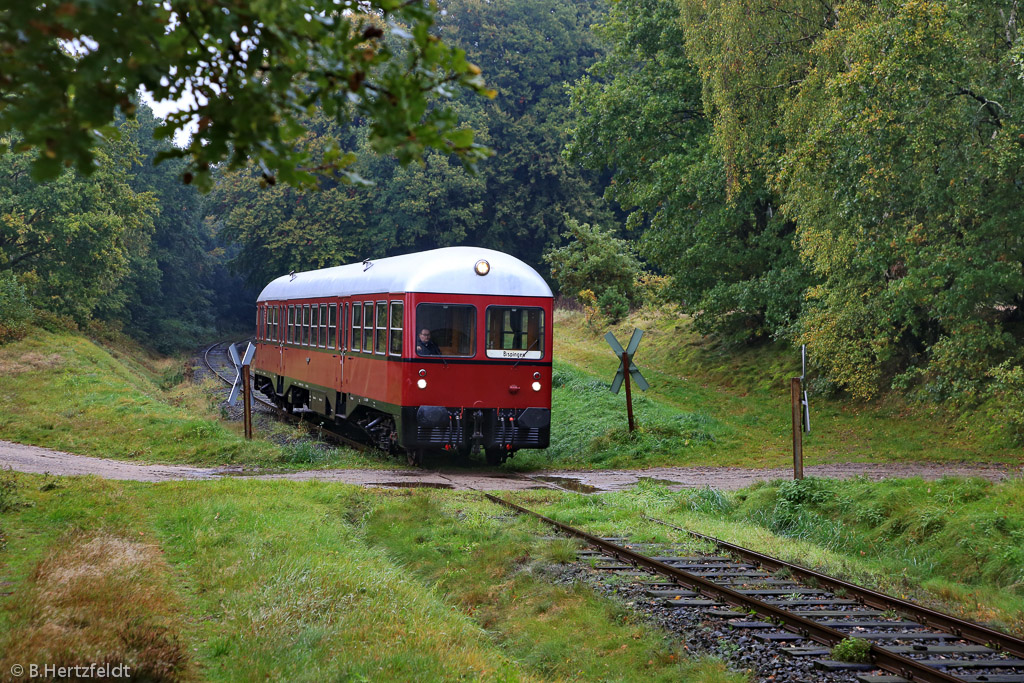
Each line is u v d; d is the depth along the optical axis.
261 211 63.41
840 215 21.33
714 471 19.00
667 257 34.03
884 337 22.14
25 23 2.58
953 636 7.55
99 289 44.12
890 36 18.55
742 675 6.65
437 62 3.09
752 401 28.50
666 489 15.90
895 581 10.23
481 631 8.01
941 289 21.78
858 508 13.29
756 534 12.40
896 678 6.43
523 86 69.12
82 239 39.88
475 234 66.44
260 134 3.02
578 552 10.67
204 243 84.00
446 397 17.59
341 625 7.12
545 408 18.12
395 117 3.07
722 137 25.25
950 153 19.16
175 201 69.81
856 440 22.42
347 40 3.01
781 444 22.28
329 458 19.03
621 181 36.34
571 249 50.06
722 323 34.31
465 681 6.29
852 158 20.06
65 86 2.79
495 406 17.84
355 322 20.44
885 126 18.88
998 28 19.81
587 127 34.69
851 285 22.66
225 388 35.66
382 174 65.25
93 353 34.78
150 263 61.34
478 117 63.56
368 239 63.53
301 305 24.95
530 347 18.08
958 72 18.45
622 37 36.00
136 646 5.87
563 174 65.75
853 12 21.50
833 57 21.80
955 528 11.66
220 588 8.14
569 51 70.44
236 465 18.53
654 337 41.03
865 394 22.86
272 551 9.66
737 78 24.77
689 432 22.36
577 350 40.28
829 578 9.31
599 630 7.91
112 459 19.27
